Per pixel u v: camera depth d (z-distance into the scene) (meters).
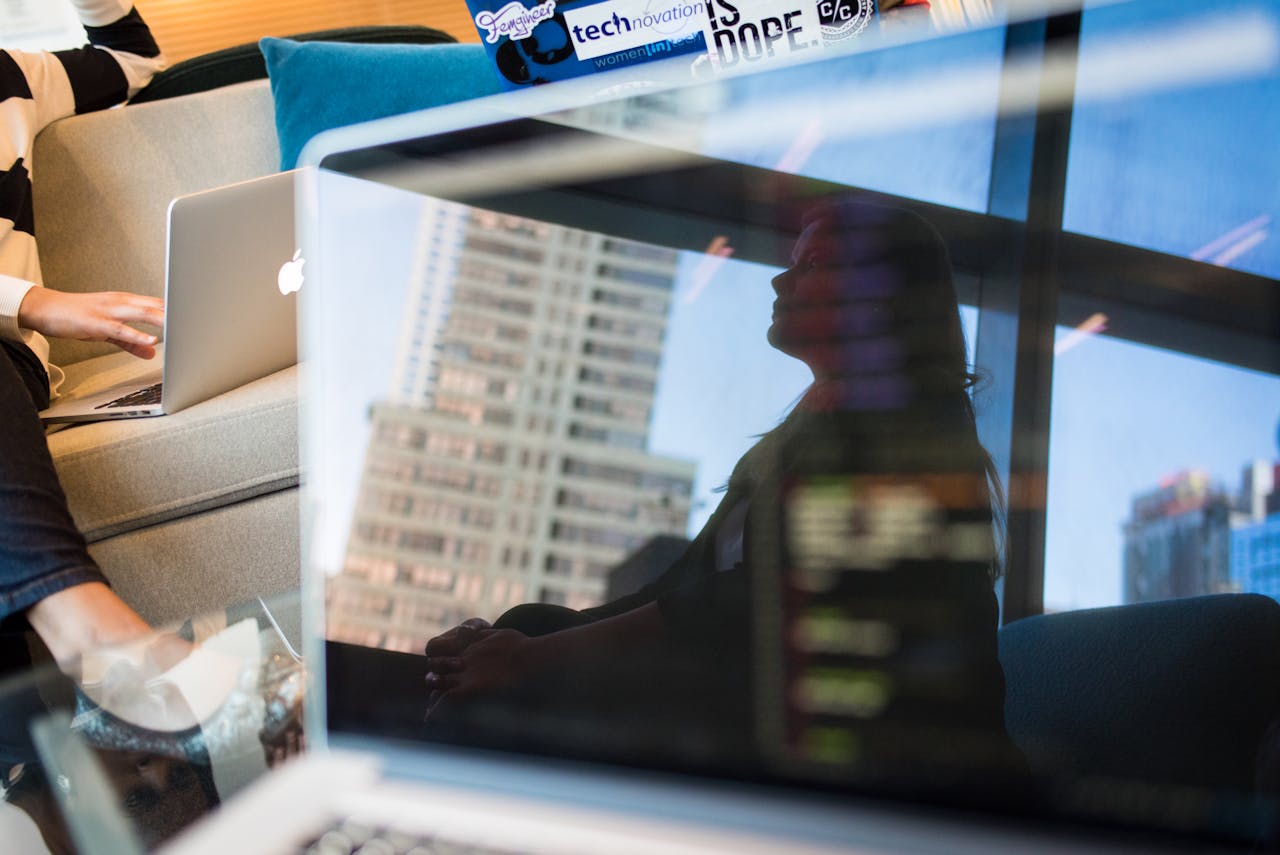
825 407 0.48
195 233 1.15
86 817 0.48
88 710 0.53
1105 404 0.46
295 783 0.48
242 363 1.30
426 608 0.50
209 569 1.31
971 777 0.45
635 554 0.49
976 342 0.47
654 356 0.49
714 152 0.49
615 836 0.45
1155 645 0.44
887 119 0.48
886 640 0.46
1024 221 0.46
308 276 0.51
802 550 0.47
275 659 0.54
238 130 1.84
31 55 1.77
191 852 0.45
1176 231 0.45
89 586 0.96
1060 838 0.44
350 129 0.51
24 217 1.63
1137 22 0.46
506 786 0.47
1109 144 0.46
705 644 0.48
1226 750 0.44
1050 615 0.46
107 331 1.31
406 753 0.49
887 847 0.45
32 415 1.04
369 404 0.51
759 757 0.47
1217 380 0.45
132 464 1.25
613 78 0.50
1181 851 0.43
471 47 1.77
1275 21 0.45
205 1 2.51
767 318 0.48
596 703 0.48
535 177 0.50
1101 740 0.44
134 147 1.80
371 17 2.60
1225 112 0.45
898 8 0.82
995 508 0.46
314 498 0.52
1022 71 0.47
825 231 0.48
